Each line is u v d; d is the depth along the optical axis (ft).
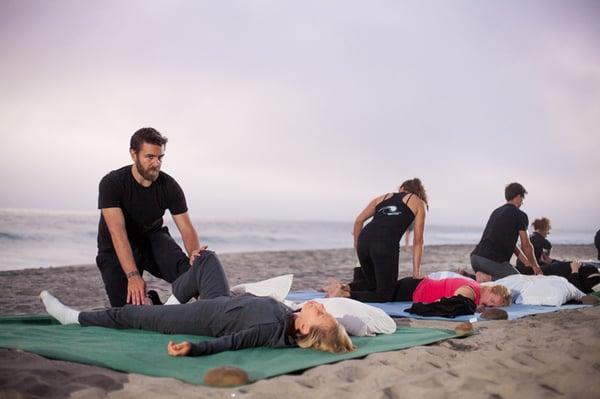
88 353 10.41
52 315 13.89
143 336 12.14
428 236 149.18
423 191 20.47
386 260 19.21
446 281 18.60
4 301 20.86
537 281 19.21
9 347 10.63
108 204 15.19
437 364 10.53
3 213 115.75
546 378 9.72
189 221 16.44
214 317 11.85
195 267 13.73
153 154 15.06
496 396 8.76
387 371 9.89
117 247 14.82
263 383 9.04
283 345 11.35
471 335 13.09
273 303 11.71
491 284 18.48
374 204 20.97
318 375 9.65
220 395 8.54
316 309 11.42
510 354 11.17
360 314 13.20
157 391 8.60
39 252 57.36
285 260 44.86
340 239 126.82
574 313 16.67
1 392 8.33
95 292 24.47
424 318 16.12
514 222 22.63
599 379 9.70
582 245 74.74
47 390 8.56
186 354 10.43
